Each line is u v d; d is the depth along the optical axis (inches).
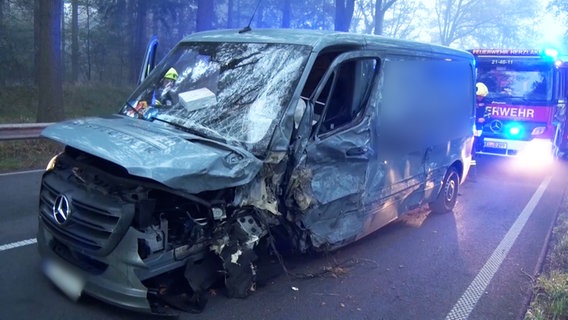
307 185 165.3
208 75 185.8
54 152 390.6
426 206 306.5
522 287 193.9
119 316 146.2
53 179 154.6
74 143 139.4
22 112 658.2
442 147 265.7
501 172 461.7
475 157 469.1
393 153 215.9
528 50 457.7
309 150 167.3
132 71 983.6
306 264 198.2
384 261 213.6
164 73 197.9
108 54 1002.1
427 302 176.2
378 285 187.6
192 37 212.2
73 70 925.2
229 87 177.6
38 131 368.8
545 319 163.6
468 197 349.7
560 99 468.8
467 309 172.9
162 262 141.9
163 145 142.2
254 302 163.5
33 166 350.9
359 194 194.1
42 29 481.7
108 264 137.4
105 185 139.3
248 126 163.3
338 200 182.5
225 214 150.8
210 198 147.6
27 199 264.2
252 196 154.4
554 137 456.1
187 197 137.8
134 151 135.0
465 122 293.1
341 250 221.8
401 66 217.6
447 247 237.8
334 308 165.9
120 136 145.8
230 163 145.6
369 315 163.2
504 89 458.0
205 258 156.0
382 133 205.9
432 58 247.4
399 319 162.2
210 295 163.9
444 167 274.1
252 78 176.6
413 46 231.6
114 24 983.6
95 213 137.2
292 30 195.6
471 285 193.3
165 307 147.9
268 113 164.4
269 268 187.8
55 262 153.1
